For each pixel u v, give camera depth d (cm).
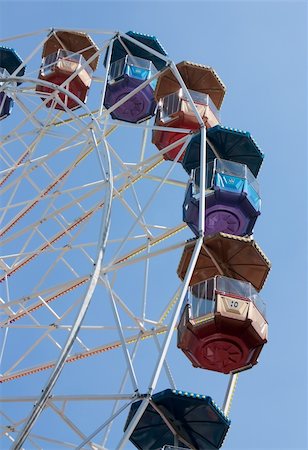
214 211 2962
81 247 2948
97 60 3794
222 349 2634
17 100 3161
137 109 3669
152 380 2134
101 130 2819
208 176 2992
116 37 3300
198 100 3472
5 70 3719
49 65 3656
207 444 2533
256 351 2667
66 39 3806
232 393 2602
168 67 3141
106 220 2361
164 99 3484
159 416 2483
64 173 3027
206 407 2416
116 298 2811
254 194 3008
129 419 2486
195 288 2688
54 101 3178
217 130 3123
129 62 3666
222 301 2619
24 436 1917
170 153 3362
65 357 2009
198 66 3603
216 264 2820
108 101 3688
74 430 2384
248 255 2827
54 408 2370
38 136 3094
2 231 3023
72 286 2878
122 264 2542
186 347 2656
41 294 2623
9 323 2919
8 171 3048
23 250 3005
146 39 3794
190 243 2597
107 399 2172
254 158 3206
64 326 2855
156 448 2591
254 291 2694
